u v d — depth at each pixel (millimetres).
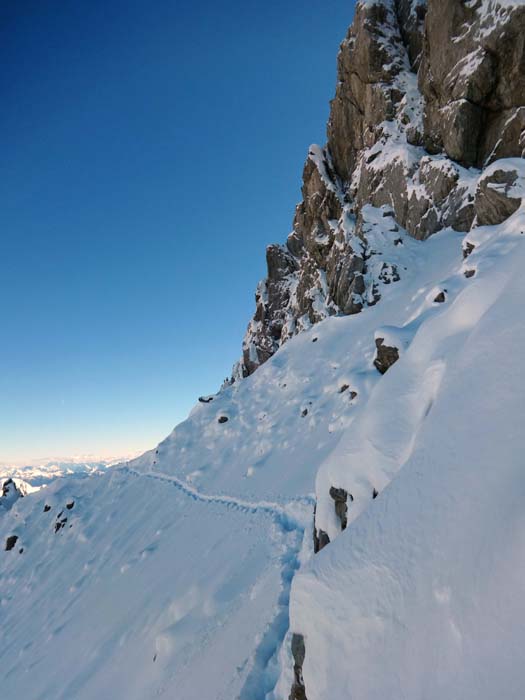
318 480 6172
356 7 30281
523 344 3650
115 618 10531
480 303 5742
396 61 28109
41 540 21547
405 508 3311
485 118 21453
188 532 12242
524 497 2410
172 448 20141
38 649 12320
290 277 38344
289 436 14578
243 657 5457
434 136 23844
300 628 3488
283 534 8766
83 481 24609
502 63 20078
